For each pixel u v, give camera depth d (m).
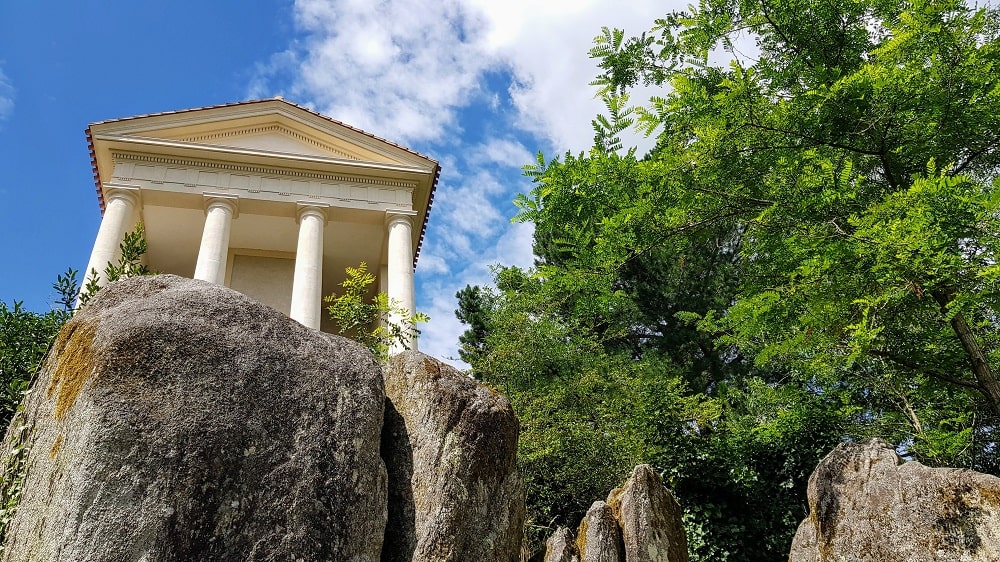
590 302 8.75
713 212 8.48
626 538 6.79
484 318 22.31
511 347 17.38
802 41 8.80
